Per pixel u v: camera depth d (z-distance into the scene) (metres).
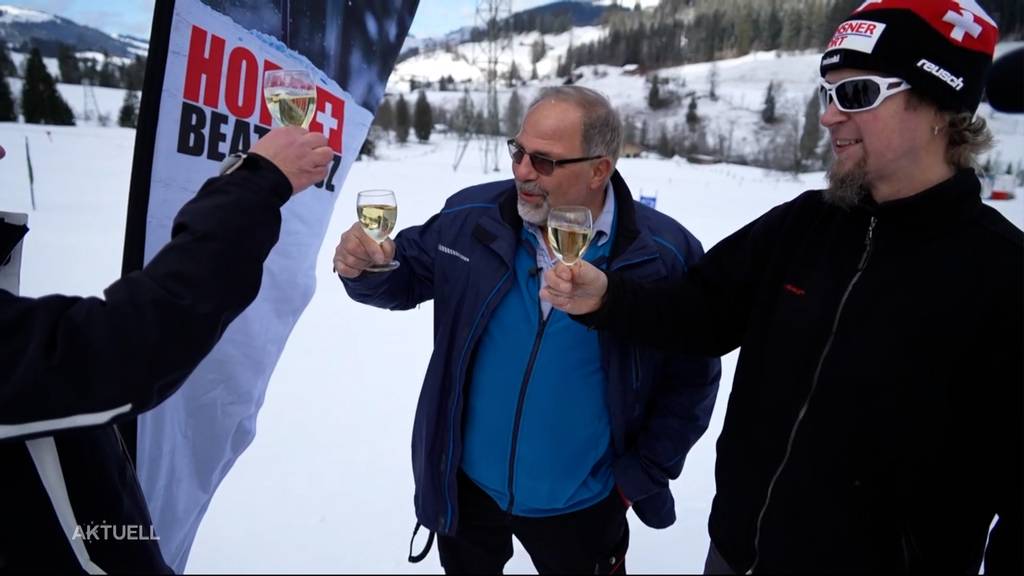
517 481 1.77
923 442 1.08
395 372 4.39
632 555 2.48
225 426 1.66
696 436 1.78
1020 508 1.01
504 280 1.66
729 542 1.37
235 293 0.88
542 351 1.67
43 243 7.58
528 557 2.47
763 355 1.29
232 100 1.45
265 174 0.93
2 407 0.78
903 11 1.02
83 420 0.83
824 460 1.16
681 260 1.69
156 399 0.87
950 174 1.09
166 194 1.32
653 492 1.75
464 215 1.76
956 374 1.05
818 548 1.19
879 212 1.13
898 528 1.13
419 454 1.85
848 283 1.16
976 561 1.16
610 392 1.67
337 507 2.71
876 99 1.05
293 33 1.59
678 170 38.72
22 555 0.94
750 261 1.42
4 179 12.98
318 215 1.81
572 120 1.56
